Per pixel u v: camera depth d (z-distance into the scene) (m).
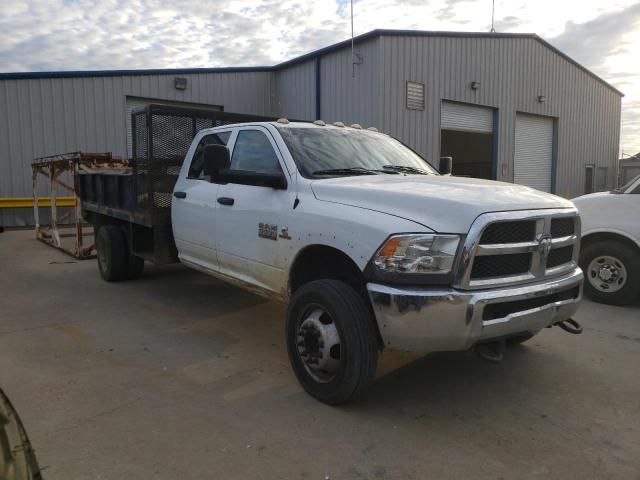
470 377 4.30
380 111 16.20
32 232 14.20
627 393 4.02
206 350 4.88
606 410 3.74
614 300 6.55
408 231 3.29
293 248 4.05
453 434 3.39
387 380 4.23
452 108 18.86
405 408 3.74
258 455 3.12
